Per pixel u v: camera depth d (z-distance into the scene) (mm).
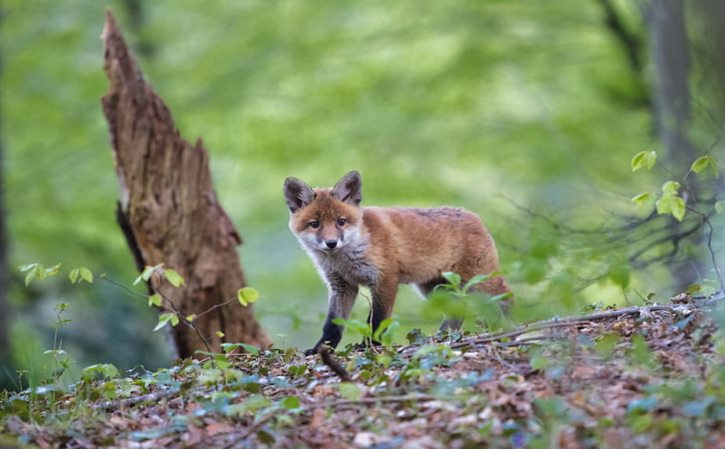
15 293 22625
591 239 13578
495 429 6164
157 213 12344
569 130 22844
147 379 8500
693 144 15406
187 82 23188
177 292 12312
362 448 6246
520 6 23188
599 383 6746
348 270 10914
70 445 7062
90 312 21672
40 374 10820
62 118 23047
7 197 23109
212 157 23594
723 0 12602
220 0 23406
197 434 6832
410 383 7289
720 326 7156
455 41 24312
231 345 8641
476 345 8273
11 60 23000
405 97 23312
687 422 5793
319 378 8148
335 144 23125
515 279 11430
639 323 8109
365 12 24125
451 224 11219
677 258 13672
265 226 24859
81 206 23609
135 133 12367
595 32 23734
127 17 24281
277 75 23062
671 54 18625
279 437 6539
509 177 24781
